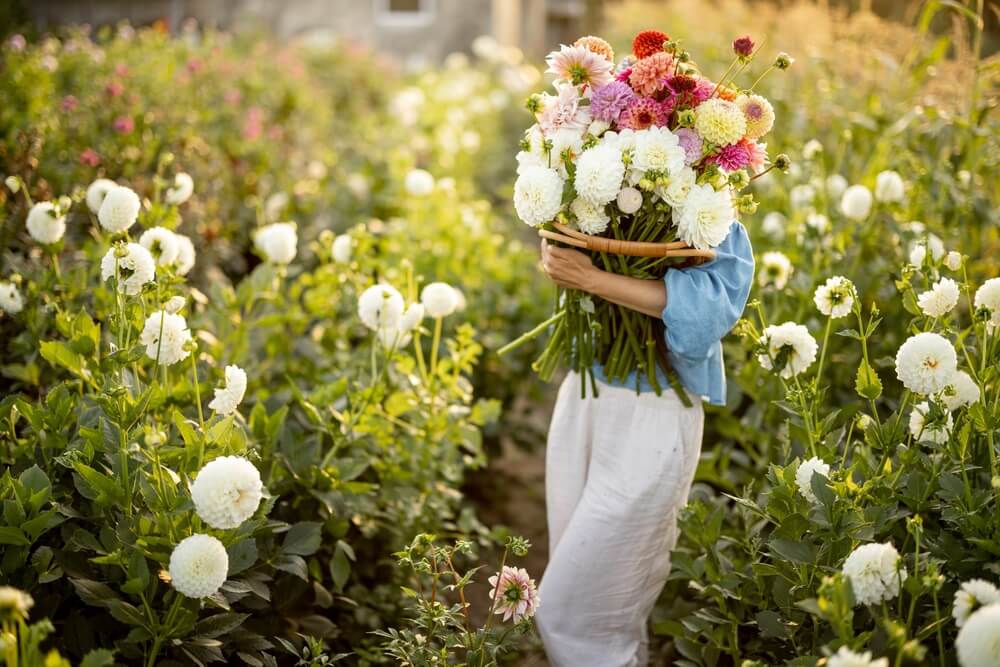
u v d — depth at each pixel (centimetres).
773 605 229
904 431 222
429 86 937
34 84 508
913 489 213
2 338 298
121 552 194
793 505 208
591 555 234
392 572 294
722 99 217
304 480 254
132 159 400
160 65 638
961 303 325
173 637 192
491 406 303
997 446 223
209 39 818
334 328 346
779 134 445
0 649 156
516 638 237
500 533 318
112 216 236
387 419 289
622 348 232
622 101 214
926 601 203
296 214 520
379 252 459
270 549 231
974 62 366
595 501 236
